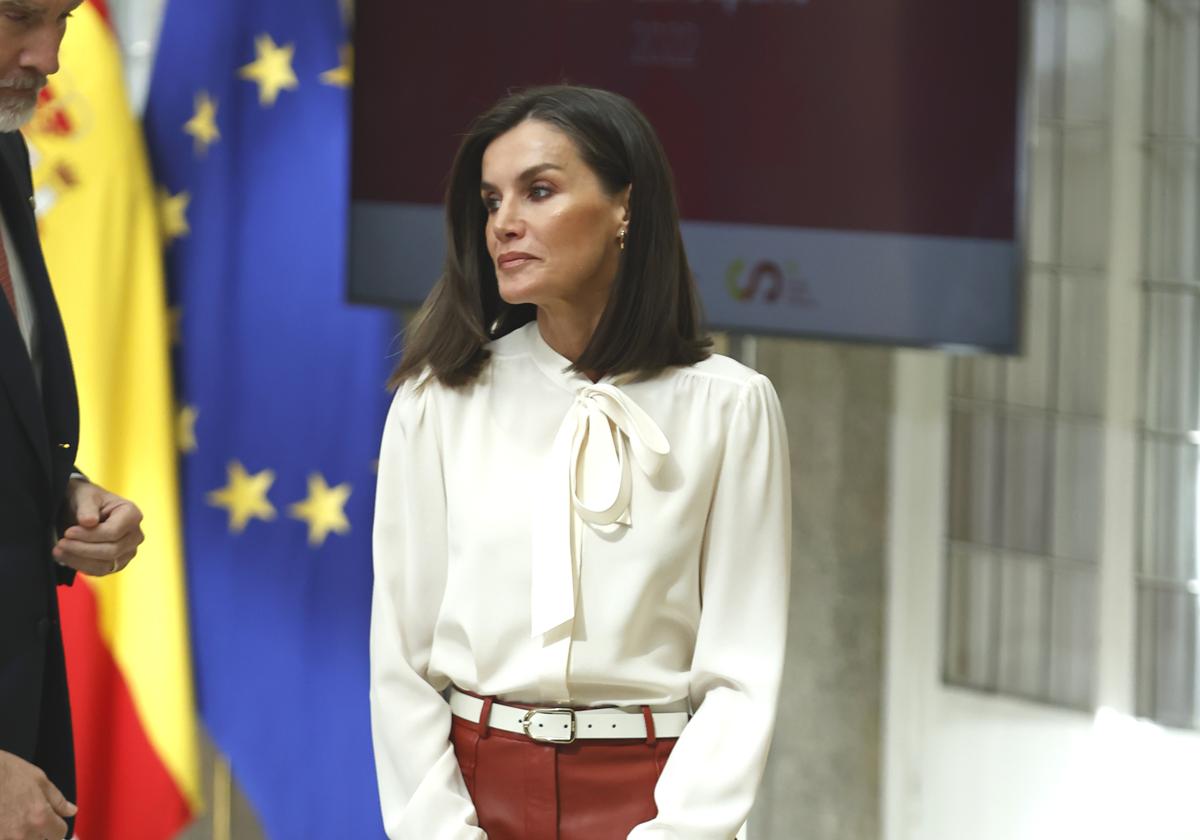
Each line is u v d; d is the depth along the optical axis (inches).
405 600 252.4
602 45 508.4
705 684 244.4
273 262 532.1
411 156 526.6
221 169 527.2
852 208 487.5
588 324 249.1
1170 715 533.0
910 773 561.6
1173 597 532.7
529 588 239.5
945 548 563.5
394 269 527.2
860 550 557.9
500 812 240.5
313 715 521.0
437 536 251.8
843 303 490.3
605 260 246.7
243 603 523.8
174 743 497.7
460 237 253.0
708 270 501.4
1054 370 562.9
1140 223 539.8
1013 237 472.7
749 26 493.0
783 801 563.2
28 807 236.5
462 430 249.8
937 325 482.3
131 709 498.0
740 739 237.3
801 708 560.1
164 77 530.0
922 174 479.8
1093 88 550.6
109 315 498.6
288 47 534.9
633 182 241.3
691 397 245.9
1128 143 541.0
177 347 527.2
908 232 482.6
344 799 518.9
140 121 531.2
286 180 533.6
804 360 553.0
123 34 557.9
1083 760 546.6
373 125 528.7
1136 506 541.3
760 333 498.3
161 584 501.0
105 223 498.3
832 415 553.9
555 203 238.4
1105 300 548.4
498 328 258.7
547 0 513.3
